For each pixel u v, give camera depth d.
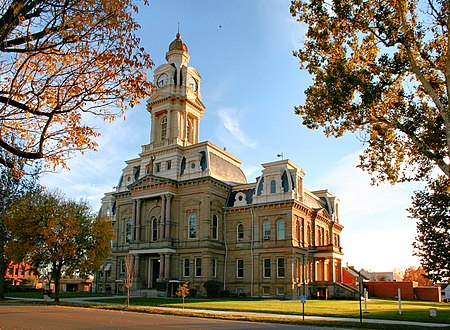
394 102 29.59
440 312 39.31
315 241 71.38
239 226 68.81
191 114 78.81
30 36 11.73
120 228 77.38
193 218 67.50
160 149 73.00
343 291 65.50
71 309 39.78
